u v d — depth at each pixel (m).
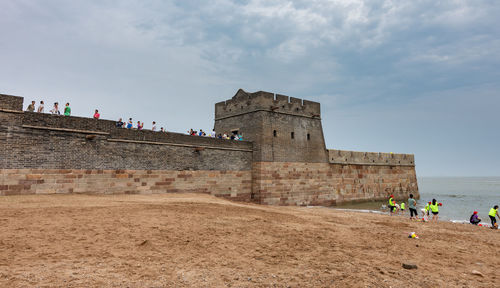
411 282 7.56
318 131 37.41
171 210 15.45
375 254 10.43
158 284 6.39
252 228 13.10
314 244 11.25
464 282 7.91
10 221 10.97
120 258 8.01
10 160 18.12
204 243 10.09
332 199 36.69
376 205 38.84
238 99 35.16
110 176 22.05
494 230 19.92
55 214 12.62
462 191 91.81
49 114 19.75
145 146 24.17
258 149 31.47
